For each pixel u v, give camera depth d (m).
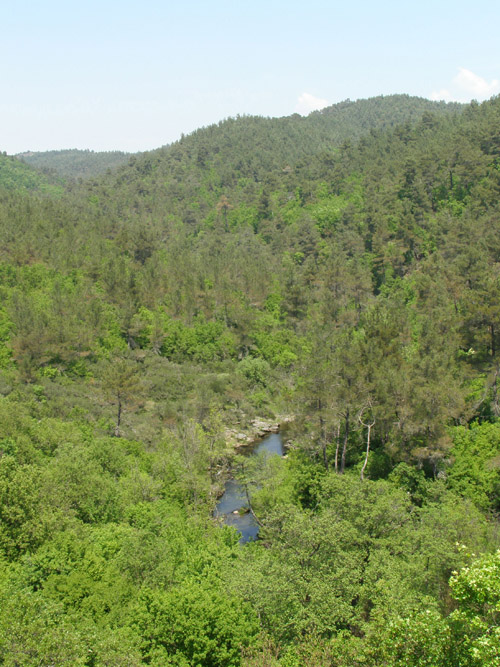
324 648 20.44
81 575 25.86
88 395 72.50
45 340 78.19
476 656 13.94
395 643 16.45
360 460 52.12
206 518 42.56
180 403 74.00
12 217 117.69
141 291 103.12
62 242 112.69
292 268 115.81
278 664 19.78
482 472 44.75
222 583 25.72
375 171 155.25
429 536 29.94
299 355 91.69
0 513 30.06
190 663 20.53
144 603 23.38
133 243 122.12
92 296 98.69
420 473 46.00
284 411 79.88
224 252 141.38
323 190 167.25
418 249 111.56
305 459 51.00
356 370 52.31
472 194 117.25
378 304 87.38
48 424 53.47
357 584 26.58
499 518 40.47
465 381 56.53
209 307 105.00
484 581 15.07
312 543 27.39
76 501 37.41
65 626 18.97
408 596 23.67
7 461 32.75
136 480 42.81
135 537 30.23
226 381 84.06
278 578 25.44
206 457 53.00
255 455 58.31
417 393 47.53
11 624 17.62
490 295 52.41
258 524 47.12
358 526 32.75
